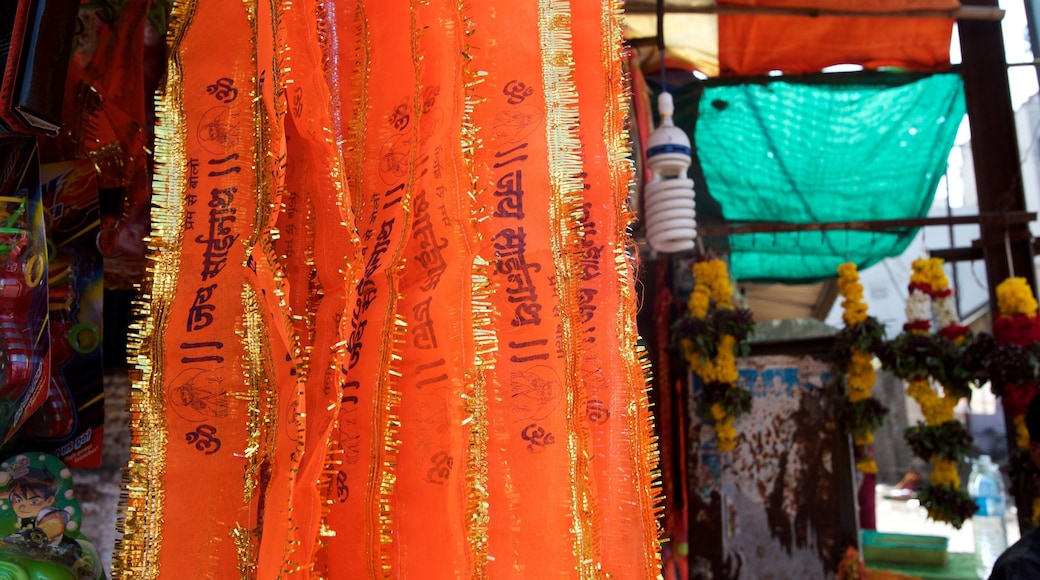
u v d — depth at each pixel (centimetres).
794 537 323
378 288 91
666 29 277
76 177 123
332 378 85
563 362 97
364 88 103
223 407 90
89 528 122
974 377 300
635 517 101
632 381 105
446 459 83
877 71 298
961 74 295
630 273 108
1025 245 314
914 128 314
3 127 96
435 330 87
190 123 99
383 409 86
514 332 98
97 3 131
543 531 91
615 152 111
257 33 92
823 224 336
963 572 373
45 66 91
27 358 101
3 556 105
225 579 86
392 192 96
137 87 132
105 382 128
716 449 333
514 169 103
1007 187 301
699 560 326
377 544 83
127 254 130
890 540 391
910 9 266
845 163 327
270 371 88
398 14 101
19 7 90
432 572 82
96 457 119
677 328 324
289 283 95
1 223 102
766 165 329
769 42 282
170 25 103
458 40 94
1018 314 294
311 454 81
